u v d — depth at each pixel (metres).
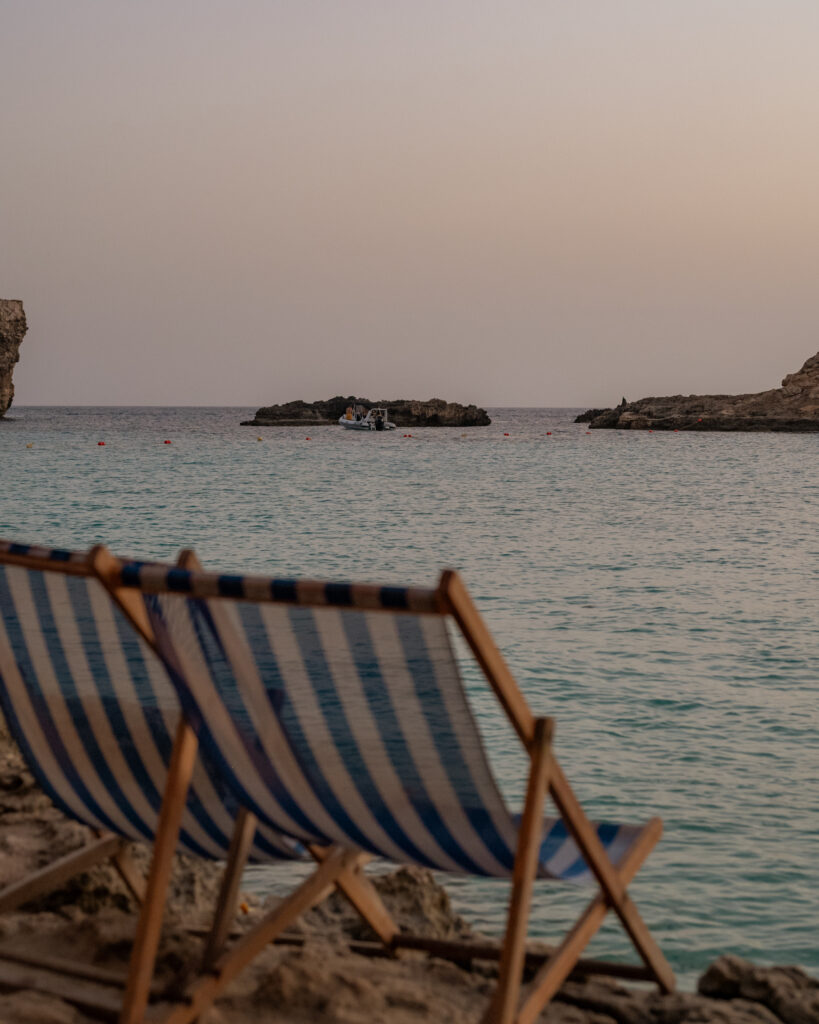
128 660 2.40
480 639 1.93
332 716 2.15
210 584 2.08
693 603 13.45
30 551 2.32
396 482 39.81
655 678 9.20
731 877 4.95
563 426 154.12
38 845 3.42
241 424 139.62
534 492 35.34
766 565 17.41
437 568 17.09
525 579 15.74
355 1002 2.54
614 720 7.80
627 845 2.58
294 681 2.16
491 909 4.46
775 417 125.62
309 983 2.60
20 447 66.94
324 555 18.70
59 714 2.55
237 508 27.73
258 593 2.04
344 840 2.39
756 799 6.07
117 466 47.75
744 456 66.44
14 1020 2.32
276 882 4.59
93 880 3.10
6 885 3.11
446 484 38.91
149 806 2.55
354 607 1.97
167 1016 2.26
